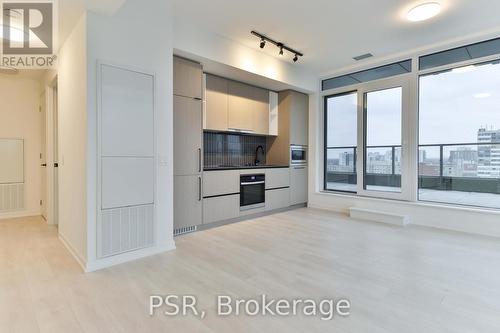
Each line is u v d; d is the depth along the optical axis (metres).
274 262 2.57
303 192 5.43
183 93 3.47
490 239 3.28
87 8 2.34
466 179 3.83
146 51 2.75
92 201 2.41
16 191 4.48
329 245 3.07
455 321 1.64
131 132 2.64
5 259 2.62
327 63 4.71
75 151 2.68
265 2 2.85
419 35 3.65
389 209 4.35
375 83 4.59
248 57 3.98
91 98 2.40
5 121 4.39
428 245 3.06
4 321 1.63
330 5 2.90
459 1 2.82
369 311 1.75
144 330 1.55
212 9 2.99
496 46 3.51
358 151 4.82
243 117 4.55
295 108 5.16
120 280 2.19
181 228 3.49
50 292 1.98
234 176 4.14
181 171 3.47
